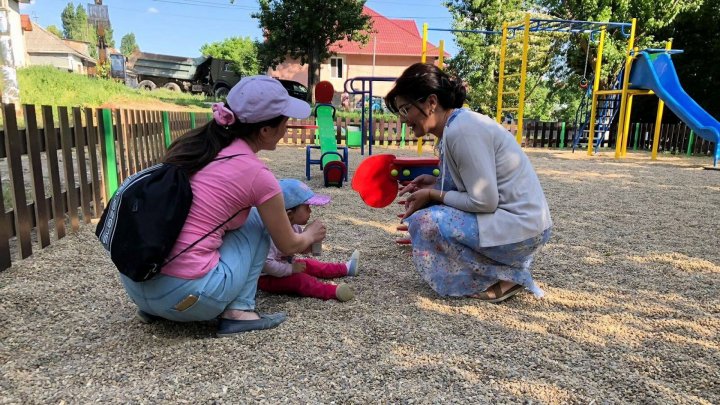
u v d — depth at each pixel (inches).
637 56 463.2
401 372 75.7
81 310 96.7
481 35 864.9
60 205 148.6
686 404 69.4
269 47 933.2
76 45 2058.3
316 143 533.3
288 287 105.6
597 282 120.1
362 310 99.1
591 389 72.4
